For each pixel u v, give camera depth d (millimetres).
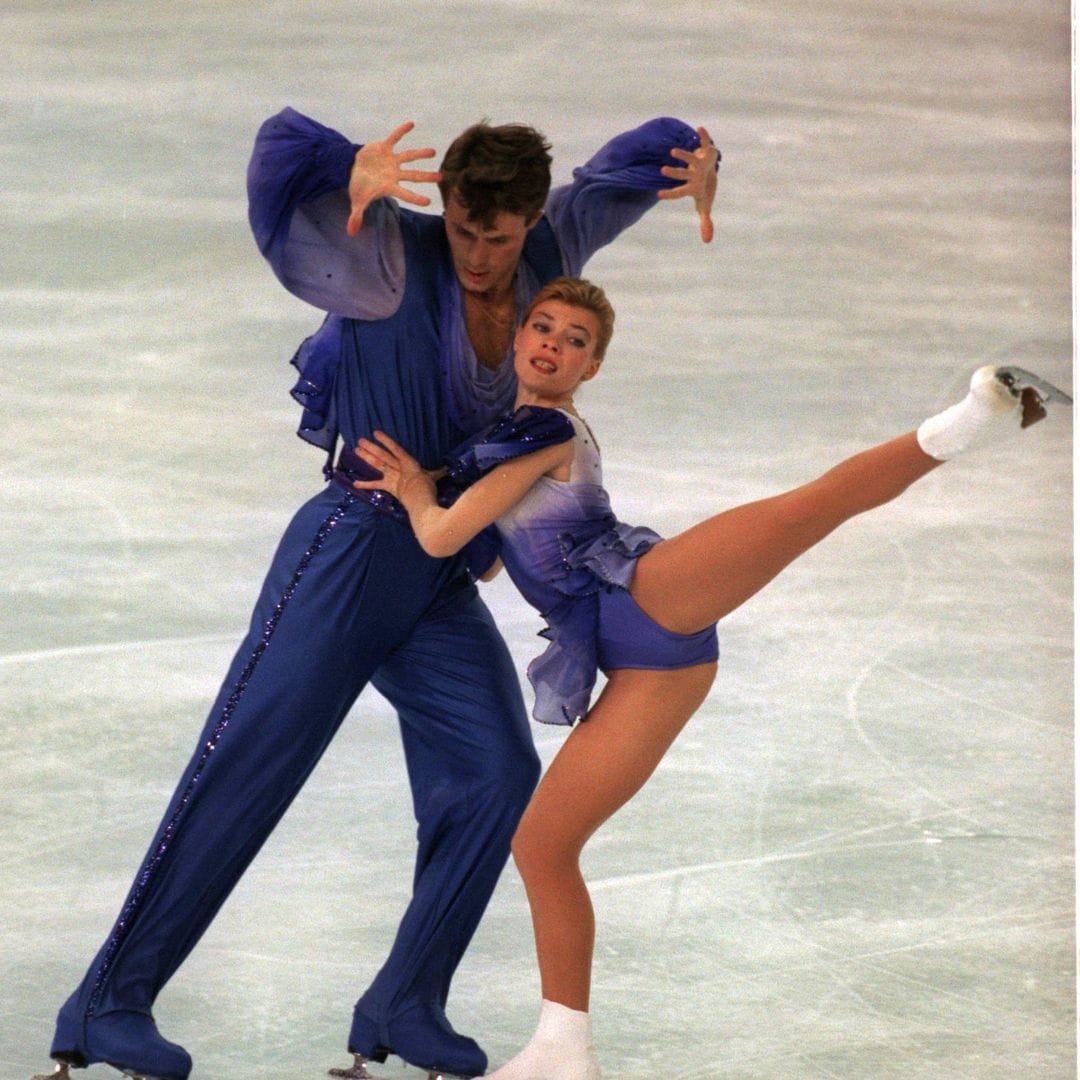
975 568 23438
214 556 22781
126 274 35312
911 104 49281
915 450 11094
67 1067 12141
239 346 31672
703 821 16766
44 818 16375
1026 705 19422
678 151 13148
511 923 15258
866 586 22844
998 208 41562
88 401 28719
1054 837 16469
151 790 17000
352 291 12156
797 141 45781
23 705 18750
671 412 28797
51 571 22266
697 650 11711
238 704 12227
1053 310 34875
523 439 11656
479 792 12555
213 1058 12680
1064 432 29125
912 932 14734
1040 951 14406
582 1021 11617
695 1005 13547
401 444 12508
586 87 47594
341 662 12312
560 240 13141
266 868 15805
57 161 41500
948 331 33406
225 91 45938
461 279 12453
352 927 14781
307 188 11820
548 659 11719
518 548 11883
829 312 34562
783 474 25938
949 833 16516
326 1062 12695
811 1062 12688
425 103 44875
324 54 48906
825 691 19750
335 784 17578
